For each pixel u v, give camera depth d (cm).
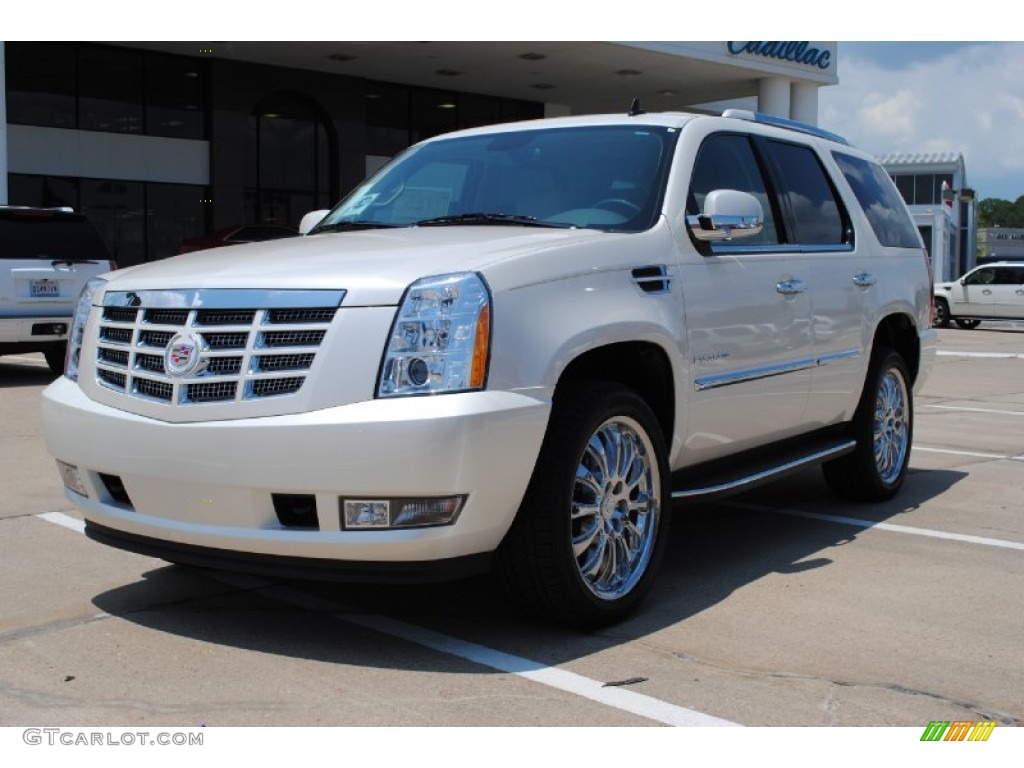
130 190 2391
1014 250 8975
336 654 385
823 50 2764
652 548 431
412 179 537
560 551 384
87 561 503
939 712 341
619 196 471
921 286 676
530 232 439
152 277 412
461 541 362
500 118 3052
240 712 337
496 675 366
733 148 529
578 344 390
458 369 358
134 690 354
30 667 373
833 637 407
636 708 340
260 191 2606
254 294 375
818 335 548
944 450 855
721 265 479
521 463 366
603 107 3175
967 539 558
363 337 360
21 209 1212
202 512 377
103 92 2339
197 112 2483
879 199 662
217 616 426
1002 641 405
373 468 350
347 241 437
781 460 533
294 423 357
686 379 450
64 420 417
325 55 2453
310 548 362
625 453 422
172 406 380
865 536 564
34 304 1205
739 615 432
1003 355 1941
